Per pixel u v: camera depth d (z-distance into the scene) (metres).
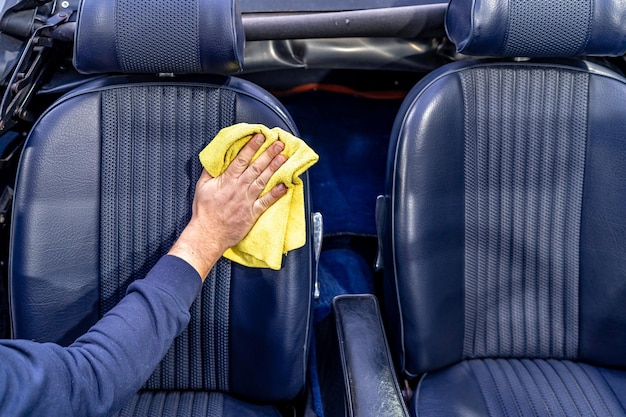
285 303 0.93
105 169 0.93
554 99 1.01
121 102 0.92
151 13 0.81
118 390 0.71
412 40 1.45
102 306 0.98
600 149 1.01
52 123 0.91
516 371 1.10
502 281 1.08
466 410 1.02
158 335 0.77
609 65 1.20
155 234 0.96
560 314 1.09
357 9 1.38
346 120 1.80
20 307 0.94
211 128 0.93
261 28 1.32
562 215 1.05
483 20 0.90
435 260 1.00
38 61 1.21
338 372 1.05
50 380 0.63
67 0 1.30
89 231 0.94
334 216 1.69
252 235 0.86
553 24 0.90
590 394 1.05
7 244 1.16
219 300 0.98
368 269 1.63
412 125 0.96
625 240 1.01
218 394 1.05
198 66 0.86
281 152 0.86
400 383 1.13
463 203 1.03
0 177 1.30
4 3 1.20
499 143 1.03
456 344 1.08
